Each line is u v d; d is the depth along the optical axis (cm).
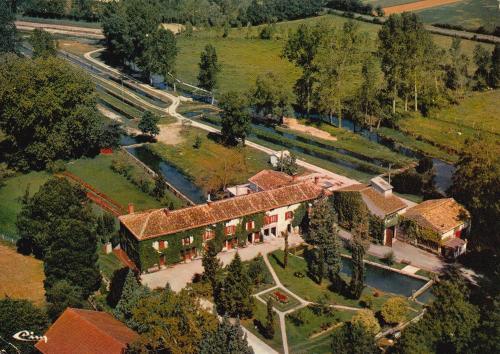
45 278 10050
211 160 15712
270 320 8681
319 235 10600
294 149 16900
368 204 11781
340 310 9538
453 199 12088
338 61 18812
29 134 14762
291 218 12006
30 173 14888
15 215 12469
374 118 18788
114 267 10631
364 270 10806
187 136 17462
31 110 14362
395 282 10475
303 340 8738
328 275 10562
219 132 17675
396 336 8638
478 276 10538
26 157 14962
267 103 18725
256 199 11675
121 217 10994
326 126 18688
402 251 11500
